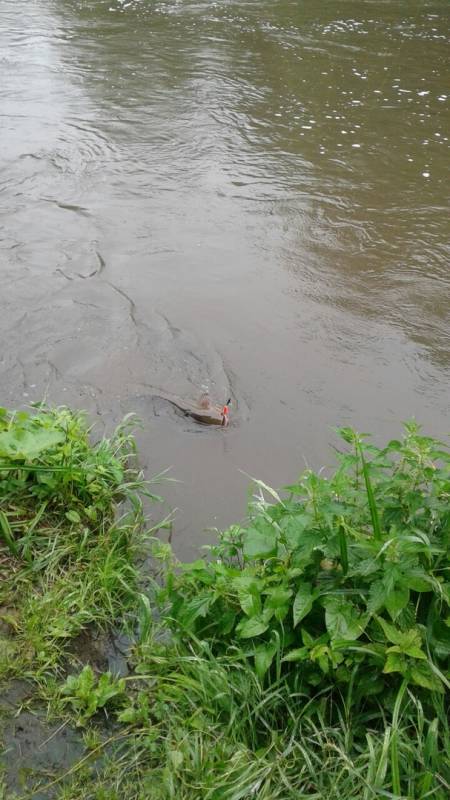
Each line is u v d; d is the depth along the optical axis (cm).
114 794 253
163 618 313
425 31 1284
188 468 426
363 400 483
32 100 955
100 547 353
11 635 305
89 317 551
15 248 636
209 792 248
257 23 1307
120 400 473
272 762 259
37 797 252
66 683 287
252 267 625
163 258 633
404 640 254
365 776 253
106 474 385
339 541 271
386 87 1023
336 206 719
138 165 794
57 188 743
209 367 508
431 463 360
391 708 266
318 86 1020
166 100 962
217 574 309
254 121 904
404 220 698
